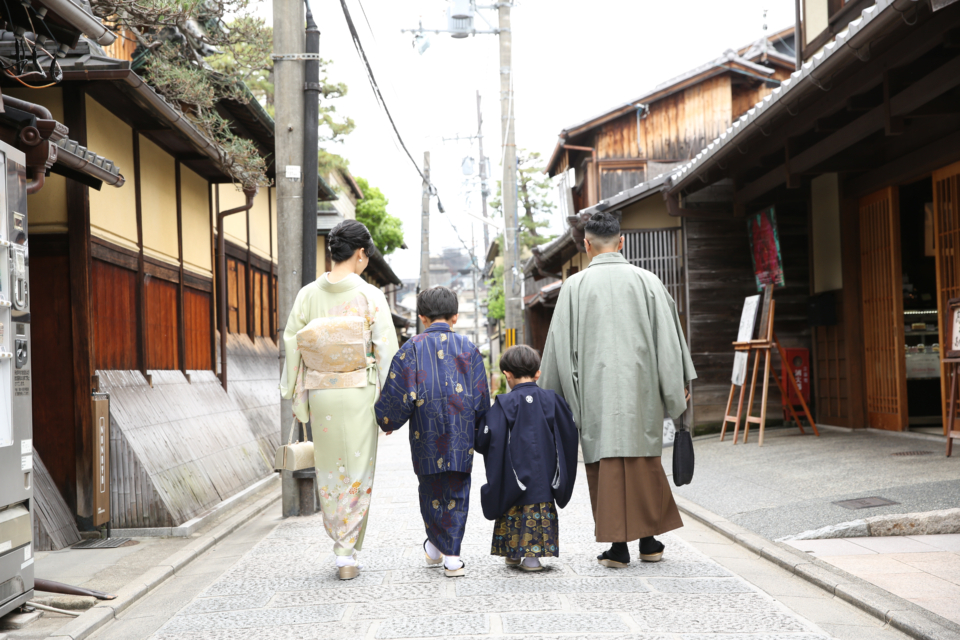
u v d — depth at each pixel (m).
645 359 4.21
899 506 5.12
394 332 4.30
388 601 3.62
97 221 6.36
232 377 10.27
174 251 8.33
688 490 6.68
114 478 6.02
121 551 5.38
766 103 7.24
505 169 14.92
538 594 3.65
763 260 10.38
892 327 8.88
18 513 3.75
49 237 5.96
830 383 10.29
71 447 5.85
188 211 8.88
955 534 4.79
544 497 4.07
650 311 4.27
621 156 17.48
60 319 5.94
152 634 3.43
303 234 6.99
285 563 4.65
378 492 7.38
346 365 4.16
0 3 4.40
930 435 8.20
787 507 5.49
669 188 10.60
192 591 4.23
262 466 9.20
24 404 3.87
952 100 6.25
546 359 4.40
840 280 9.88
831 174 10.01
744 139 8.08
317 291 4.26
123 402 6.44
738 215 10.73
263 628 3.31
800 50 10.83
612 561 4.17
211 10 6.77
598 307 4.26
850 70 6.64
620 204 10.97
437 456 4.04
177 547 5.48
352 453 4.13
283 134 6.99
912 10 5.02
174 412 7.43
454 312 4.34
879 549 4.44
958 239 7.55
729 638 2.99
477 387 4.14
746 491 6.28
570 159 18.64
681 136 17.52
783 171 9.00
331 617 3.41
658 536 5.10
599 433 4.13
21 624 3.65
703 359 10.91
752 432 10.47
